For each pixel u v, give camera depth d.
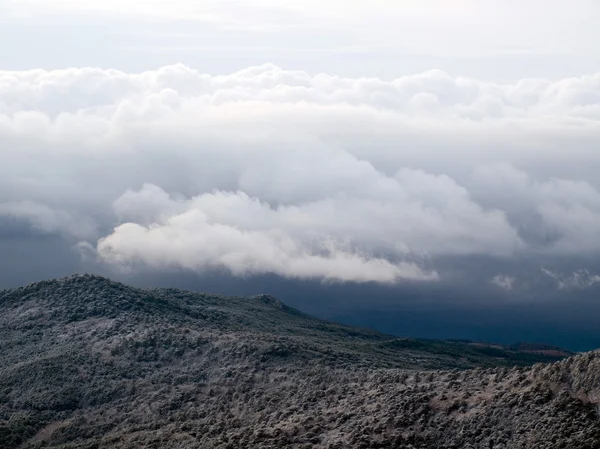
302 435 112.50
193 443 119.25
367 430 108.31
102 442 131.38
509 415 102.00
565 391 100.88
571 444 92.31
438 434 104.88
